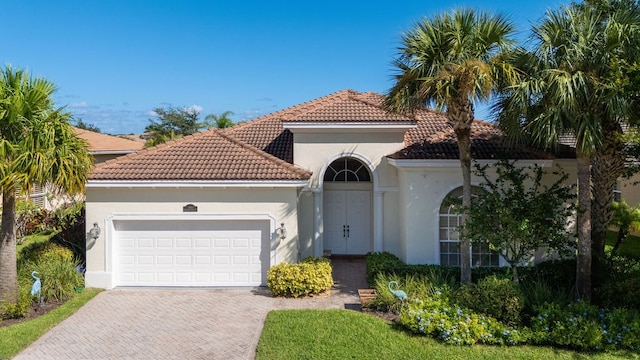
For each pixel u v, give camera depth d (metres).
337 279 18.72
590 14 13.41
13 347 11.83
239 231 17.69
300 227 20.67
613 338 11.60
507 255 15.09
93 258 17.38
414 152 18.02
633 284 13.48
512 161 17.14
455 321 12.34
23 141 13.27
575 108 12.74
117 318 14.18
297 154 20.72
